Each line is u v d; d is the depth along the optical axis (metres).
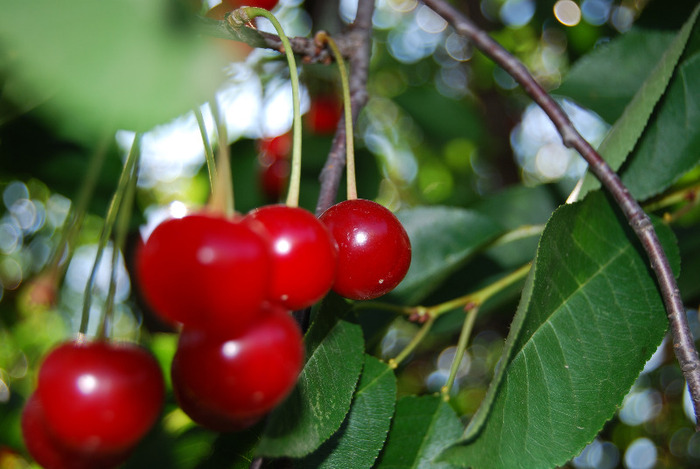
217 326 0.23
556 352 0.29
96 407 0.24
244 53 0.29
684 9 0.34
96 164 0.25
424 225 0.38
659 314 0.29
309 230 0.24
